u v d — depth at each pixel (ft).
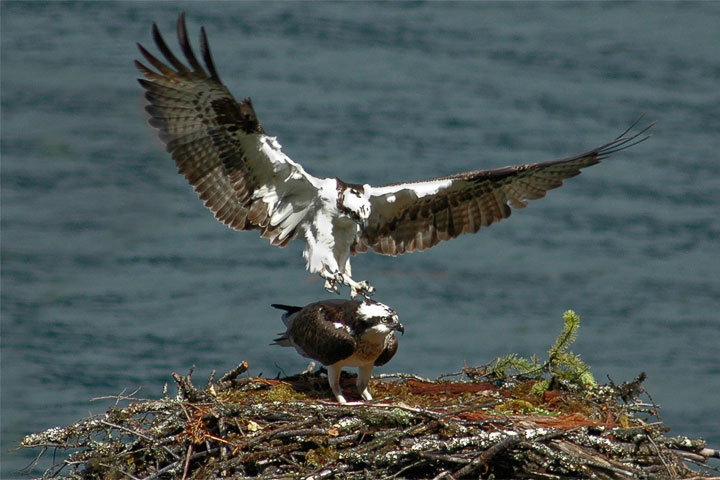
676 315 71.72
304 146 95.30
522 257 81.82
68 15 136.26
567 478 31.09
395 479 31.48
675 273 78.95
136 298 69.51
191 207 86.94
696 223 88.63
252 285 72.33
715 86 124.16
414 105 112.78
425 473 32.07
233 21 143.43
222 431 32.35
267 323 66.28
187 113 34.09
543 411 34.99
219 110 33.60
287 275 74.90
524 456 31.42
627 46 141.59
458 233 38.88
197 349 62.44
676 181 97.66
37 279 72.08
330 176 87.35
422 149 96.22
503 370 38.37
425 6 161.89
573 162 37.40
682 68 131.23
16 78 103.76
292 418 33.06
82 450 34.76
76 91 98.17
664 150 104.83
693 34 148.97
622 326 70.03
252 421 32.73
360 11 155.74
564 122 107.96
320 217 35.88
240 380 36.81
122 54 115.85
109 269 74.02
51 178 84.64
